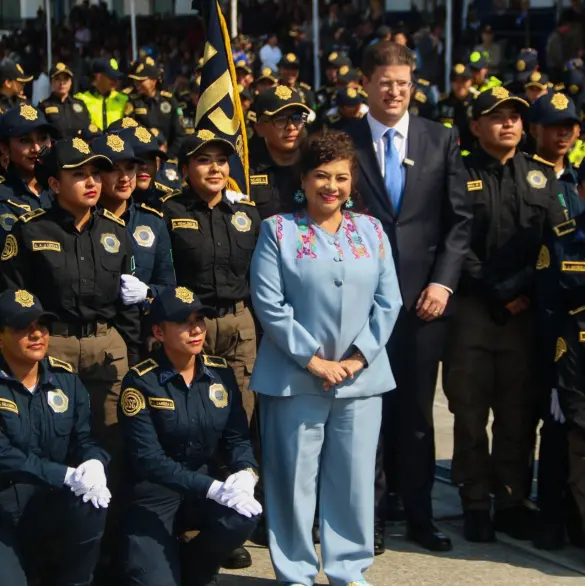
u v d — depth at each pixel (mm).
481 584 4707
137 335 4887
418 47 15234
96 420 4773
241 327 5148
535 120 5555
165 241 5031
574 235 4895
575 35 14281
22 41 20000
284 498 4508
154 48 18812
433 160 5090
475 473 5270
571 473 4926
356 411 4500
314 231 4477
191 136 5078
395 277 4629
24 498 4223
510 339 5289
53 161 4594
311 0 17125
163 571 4305
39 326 4176
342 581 4492
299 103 5484
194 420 4422
